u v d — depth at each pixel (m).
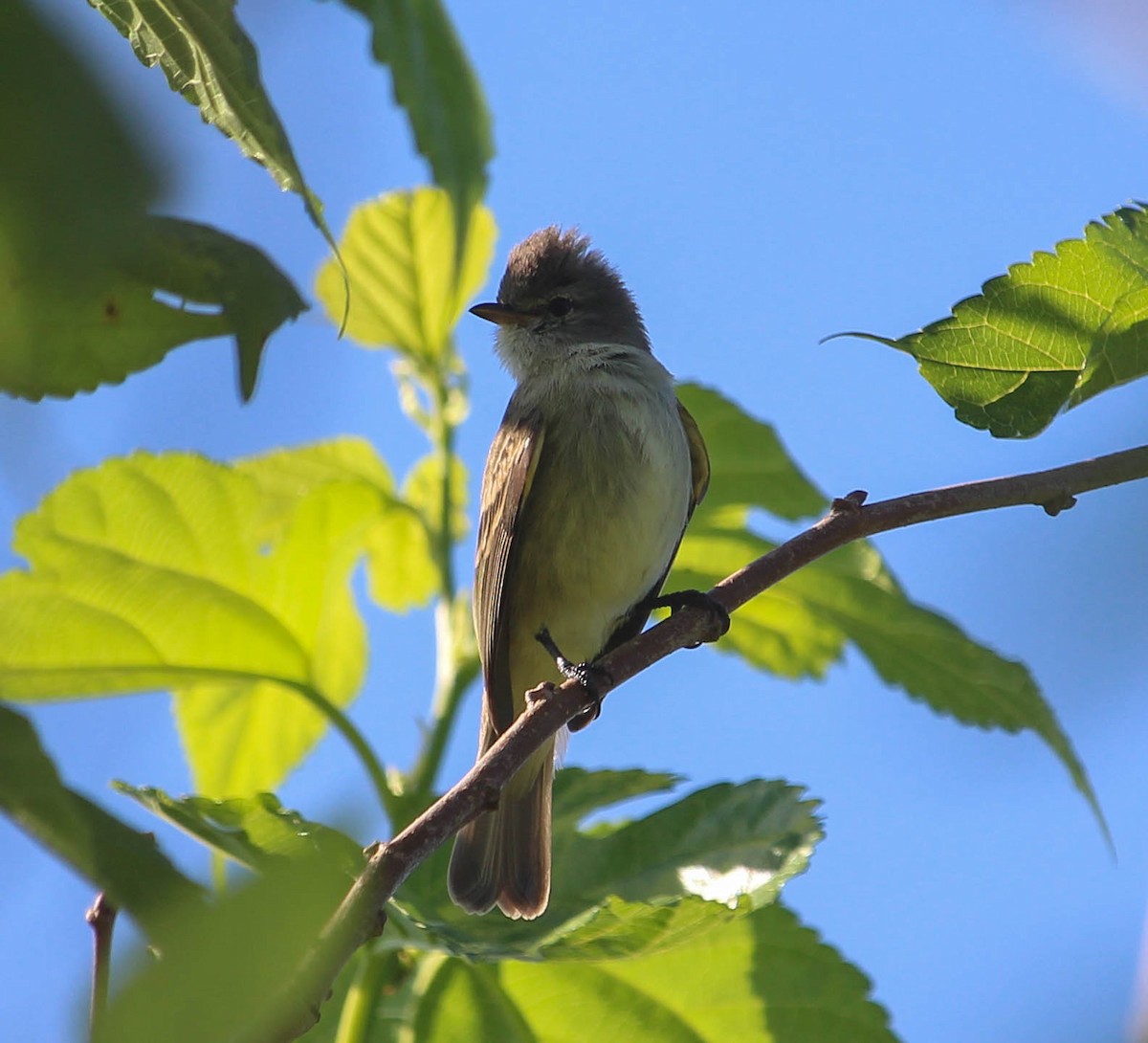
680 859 7.20
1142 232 5.88
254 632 8.34
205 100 3.30
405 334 9.19
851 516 6.91
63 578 7.90
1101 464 6.63
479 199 7.21
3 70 1.74
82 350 3.12
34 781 2.62
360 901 4.18
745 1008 7.34
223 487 8.02
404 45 5.48
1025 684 7.83
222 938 2.33
